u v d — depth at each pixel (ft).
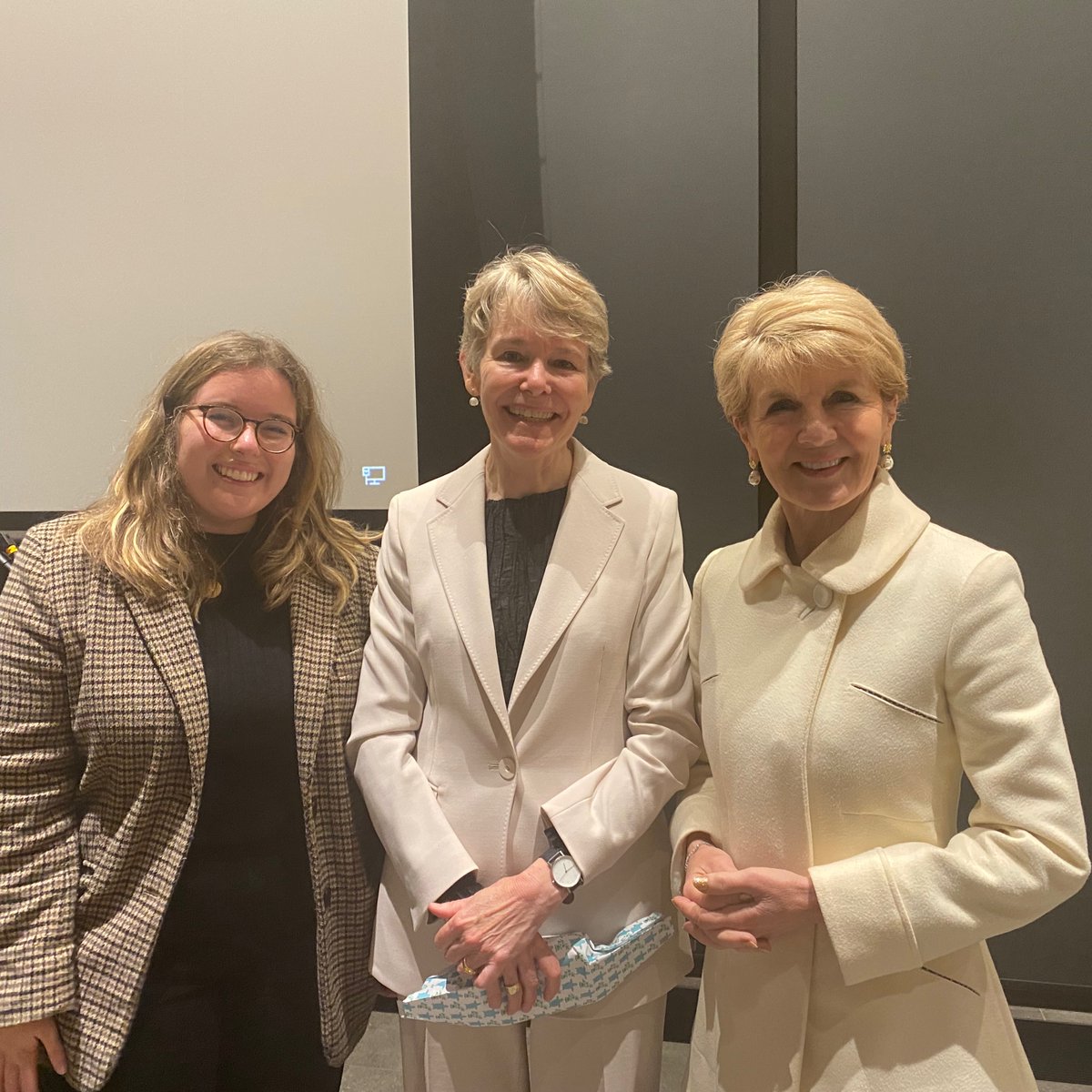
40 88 6.98
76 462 7.20
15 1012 3.75
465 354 4.25
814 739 3.23
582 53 6.53
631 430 6.72
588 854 3.74
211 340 4.33
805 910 3.18
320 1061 4.40
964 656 3.06
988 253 6.23
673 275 6.55
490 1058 4.20
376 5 6.57
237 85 6.79
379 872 4.65
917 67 6.19
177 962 4.13
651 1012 4.15
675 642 4.12
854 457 3.23
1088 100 6.02
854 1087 3.14
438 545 4.29
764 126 6.41
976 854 3.04
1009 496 6.36
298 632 4.32
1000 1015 3.34
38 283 7.13
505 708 4.05
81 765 4.22
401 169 6.65
